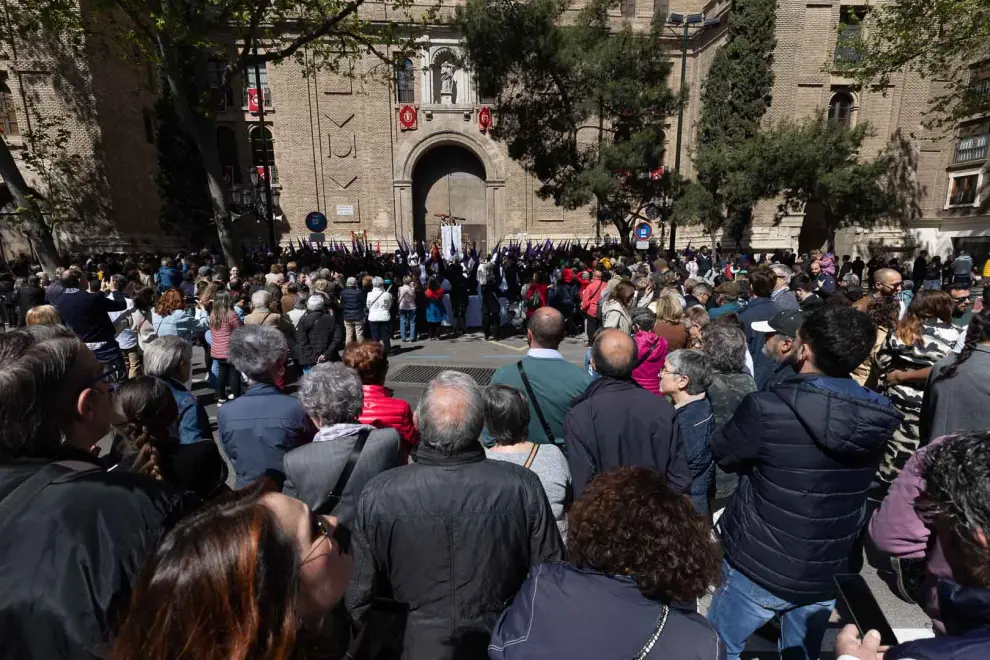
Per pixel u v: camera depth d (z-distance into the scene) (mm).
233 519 871
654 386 3990
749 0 20781
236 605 790
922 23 13141
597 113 15242
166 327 6809
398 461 2316
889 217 24781
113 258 17516
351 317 9750
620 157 14117
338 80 26891
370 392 3021
